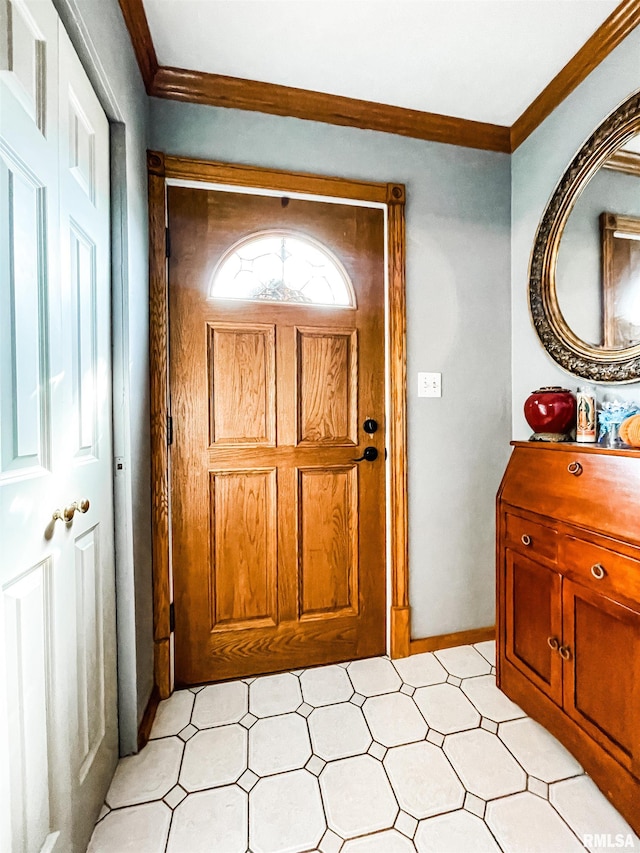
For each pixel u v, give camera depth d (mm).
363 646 1679
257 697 1434
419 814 1000
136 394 1252
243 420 1556
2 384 652
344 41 1293
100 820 993
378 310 1677
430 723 1295
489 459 1784
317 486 1634
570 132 1496
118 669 1180
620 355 1308
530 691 1274
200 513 1515
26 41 708
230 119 1479
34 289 746
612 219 1345
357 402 1658
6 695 653
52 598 793
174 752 1193
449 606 1745
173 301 1474
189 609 1507
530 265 1648
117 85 1099
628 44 1282
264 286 1573
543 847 921
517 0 1167
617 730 985
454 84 1489
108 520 1123
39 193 759
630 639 954
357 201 1617
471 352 1752
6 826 625
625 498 995
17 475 686
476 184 1746
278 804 1029
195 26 1229
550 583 1197
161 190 1410
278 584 1594
